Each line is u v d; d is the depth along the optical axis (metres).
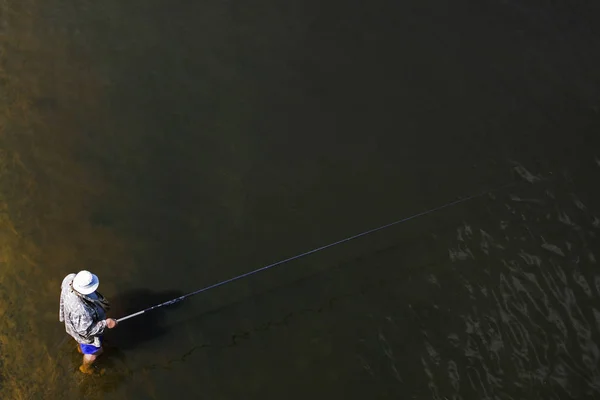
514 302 9.72
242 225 10.53
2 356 9.09
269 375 9.09
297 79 12.50
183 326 9.45
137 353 9.18
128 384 8.97
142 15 13.48
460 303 9.73
